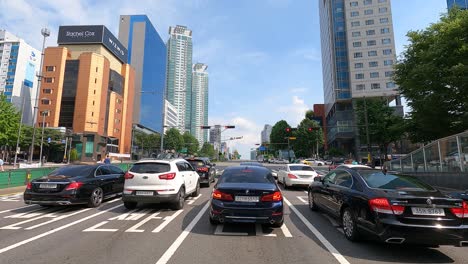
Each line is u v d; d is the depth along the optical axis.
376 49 77.62
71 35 80.75
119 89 86.75
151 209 9.29
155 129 130.12
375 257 5.13
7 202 10.69
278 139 95.88
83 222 7.52
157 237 6.17
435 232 4.94
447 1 66.69
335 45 82.44
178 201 9.11
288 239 6.15
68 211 8.98
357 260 4.97
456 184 12.89
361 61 77.94
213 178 18.53
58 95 72.44
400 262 4.92
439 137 22.17
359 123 41.75
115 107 83.25
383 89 75.75
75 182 9.00
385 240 5.09
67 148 66.56
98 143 73.06
